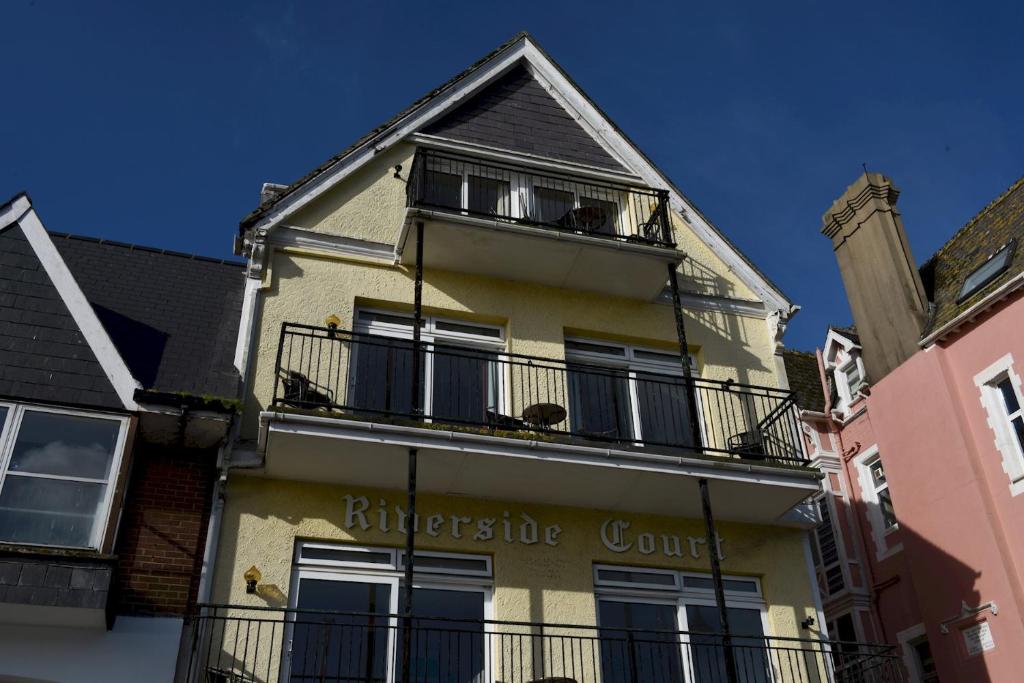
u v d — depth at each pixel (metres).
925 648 15.98
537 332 11.90
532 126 13.64
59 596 7.85
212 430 9.46
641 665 10.09
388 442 9.49
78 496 8.71
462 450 9.69
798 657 10.56
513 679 9.45
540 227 11.56
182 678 8.40
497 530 10.34
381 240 11.86
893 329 16.66
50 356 9.26
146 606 8.68
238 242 11.41
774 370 12.71
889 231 17.25
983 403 14.62
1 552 7.91
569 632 9.93
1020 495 13.73
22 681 8.04
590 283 12.33
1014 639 13.23
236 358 10.45
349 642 9.26
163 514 9.23
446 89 13.27
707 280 13.16
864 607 17.27
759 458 11.36
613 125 13.78
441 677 9.42
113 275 11.43
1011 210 16.11
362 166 12.36
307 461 9.70
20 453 8.73
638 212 13.27
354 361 10.99
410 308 11.57
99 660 8.24
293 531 9.62
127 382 9.31
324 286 11.28
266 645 8.94
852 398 18.80
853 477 18.33
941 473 15.03
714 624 10.56
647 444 10.61
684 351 11.20
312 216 11.80
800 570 11.16
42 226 10.04
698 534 11.07
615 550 10.62
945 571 14.59
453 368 11.43
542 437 10.11
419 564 9.94
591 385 11.97
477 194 12.84
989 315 14.78
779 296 13.27
